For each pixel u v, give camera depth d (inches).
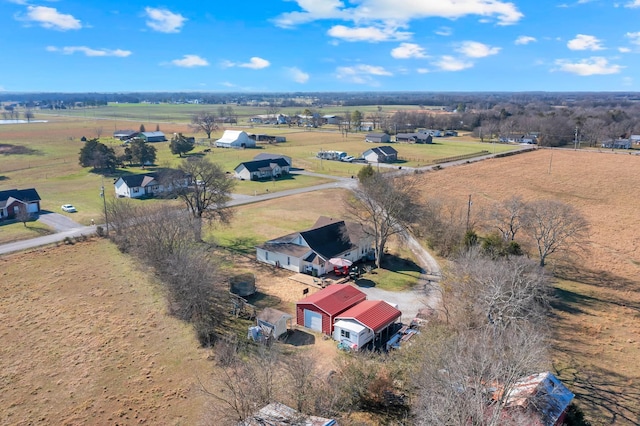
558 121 7091.5
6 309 1628.9
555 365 1326.3
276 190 3683.6
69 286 1838.1
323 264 2004.2
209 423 991.0
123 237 2263.8
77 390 1200.8
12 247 2283.5
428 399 890.1
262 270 2055.9
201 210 2498.8
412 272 2057.1
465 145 6382.9
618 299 1796.3
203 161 2679.6
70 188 3720.5
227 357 1312.7
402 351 1243.8
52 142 6338.6
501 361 932.0
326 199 3358.8
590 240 2482.8
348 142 6594.5
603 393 1200.8
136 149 4616.1
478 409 807.1
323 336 1518.2
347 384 1123.9
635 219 2886.3
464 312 1325.0
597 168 4557.1
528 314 1368.1
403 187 2230.6
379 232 2208.4
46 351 1374.3
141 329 1508.4
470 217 2659.9
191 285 1521.9
